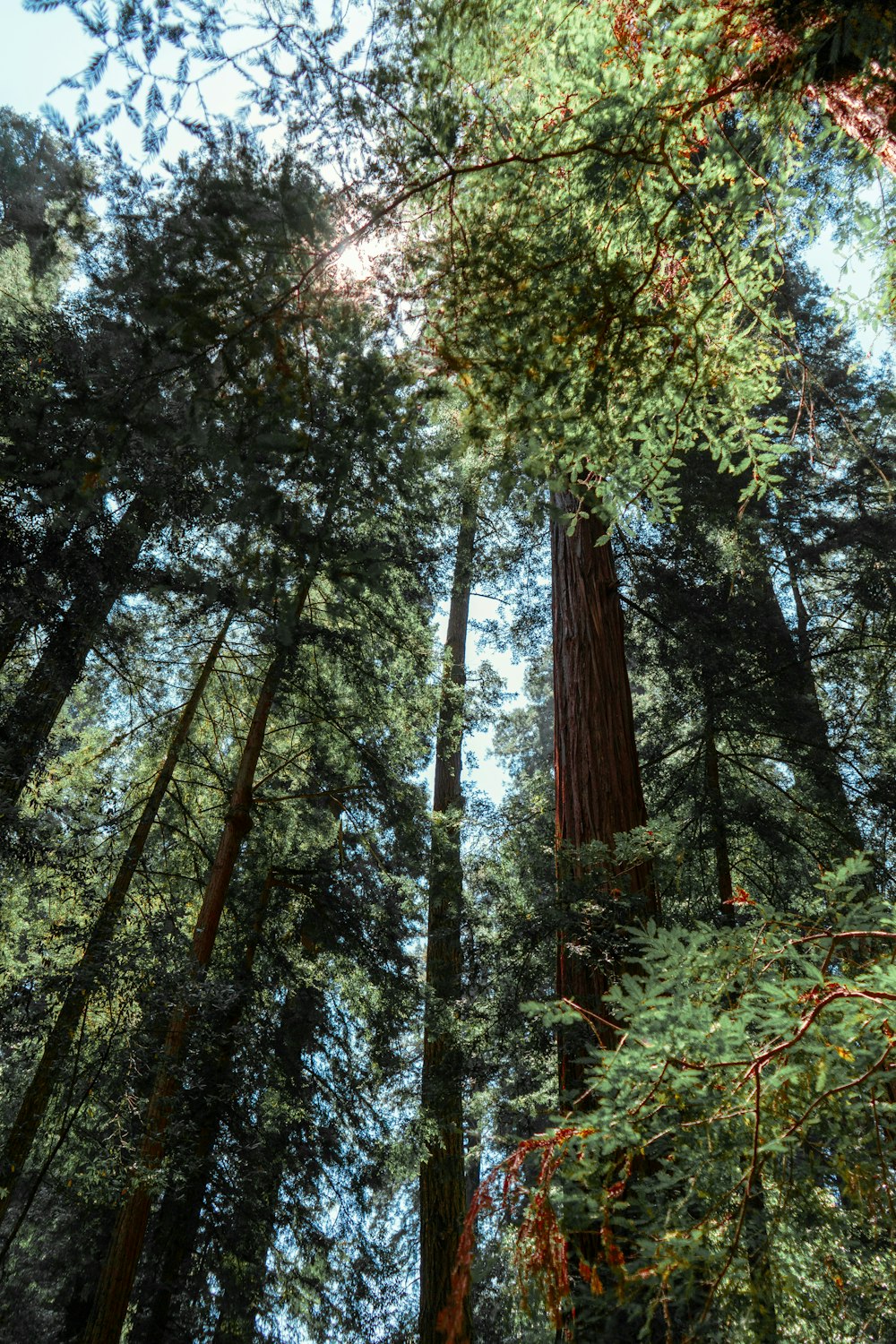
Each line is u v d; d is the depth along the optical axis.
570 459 2.96
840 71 2.39
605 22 2.56
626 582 10.92
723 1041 1.37
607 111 2.50
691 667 10.57
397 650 10.49
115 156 2.38
